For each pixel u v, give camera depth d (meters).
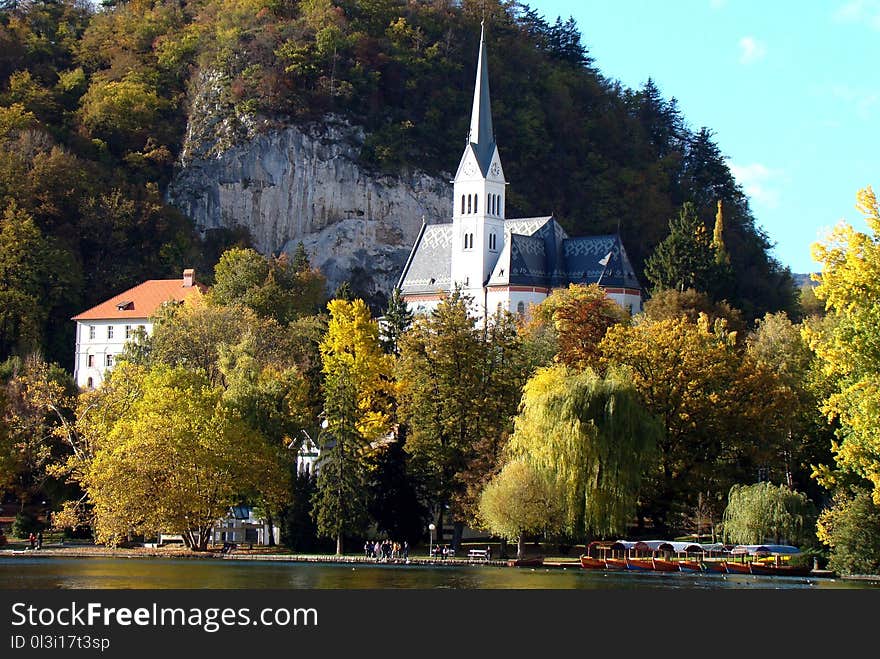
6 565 123.38
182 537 145.12
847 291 102.12
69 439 148.50
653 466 130.38
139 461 132.50
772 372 144.00
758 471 137.12
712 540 136.12
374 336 166.38
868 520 116.44
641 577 115.44
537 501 126.25
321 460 142.88
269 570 119.31
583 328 174.75
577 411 127.50
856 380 102.81
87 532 151.00
